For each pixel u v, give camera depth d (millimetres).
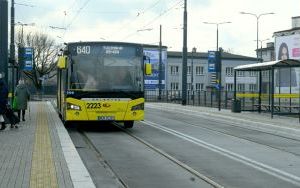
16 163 11656
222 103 50688
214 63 41688
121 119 20578
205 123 27047
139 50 20969
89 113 20406
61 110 24969
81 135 20188
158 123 26656
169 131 21922
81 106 20359
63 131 19406
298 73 43438
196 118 31391
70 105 20422
